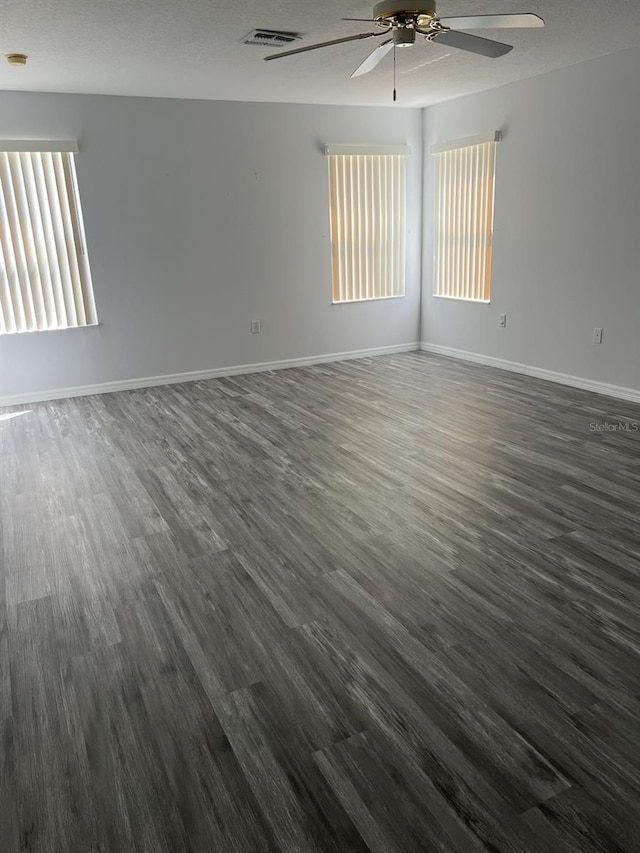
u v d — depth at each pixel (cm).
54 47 386
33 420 506
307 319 670
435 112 655
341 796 166
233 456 412
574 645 221
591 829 154
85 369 577
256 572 273
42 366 559
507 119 570
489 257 623
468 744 181
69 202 537
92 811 165
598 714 190
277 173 618
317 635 231
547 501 332
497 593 252
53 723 194
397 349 733
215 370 636
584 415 476
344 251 670
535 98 539
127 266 573
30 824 162
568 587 255
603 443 416
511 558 278
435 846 152
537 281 575
